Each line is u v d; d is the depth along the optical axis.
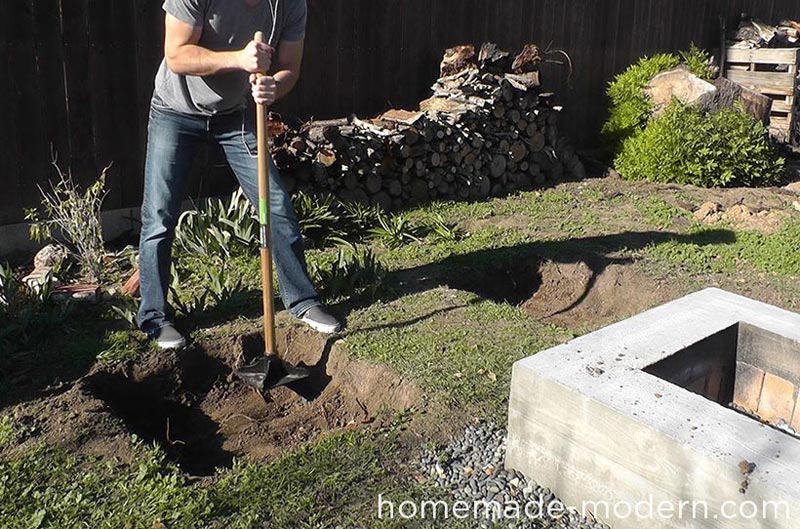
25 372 3.73
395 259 5.54
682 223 6.73
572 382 2.78
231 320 4.36
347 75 7.14
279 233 4.08
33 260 5.38
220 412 3.89
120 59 5.70
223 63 3.53
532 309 5.46
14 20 5.17
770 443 2.42
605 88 9.64
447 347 4.04
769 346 3.25
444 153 7.13
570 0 8.90
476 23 8.05
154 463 3.00
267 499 2.82
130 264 5.28
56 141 5.51
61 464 3.02
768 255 5.85
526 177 7.96
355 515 2.76
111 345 4.00
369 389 3.78
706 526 2.39
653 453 2.50
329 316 4.19
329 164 6.27
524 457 2.97
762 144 8.31
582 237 6.24
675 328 3.27
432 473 3.02
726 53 10.93
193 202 6.29
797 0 12.70
